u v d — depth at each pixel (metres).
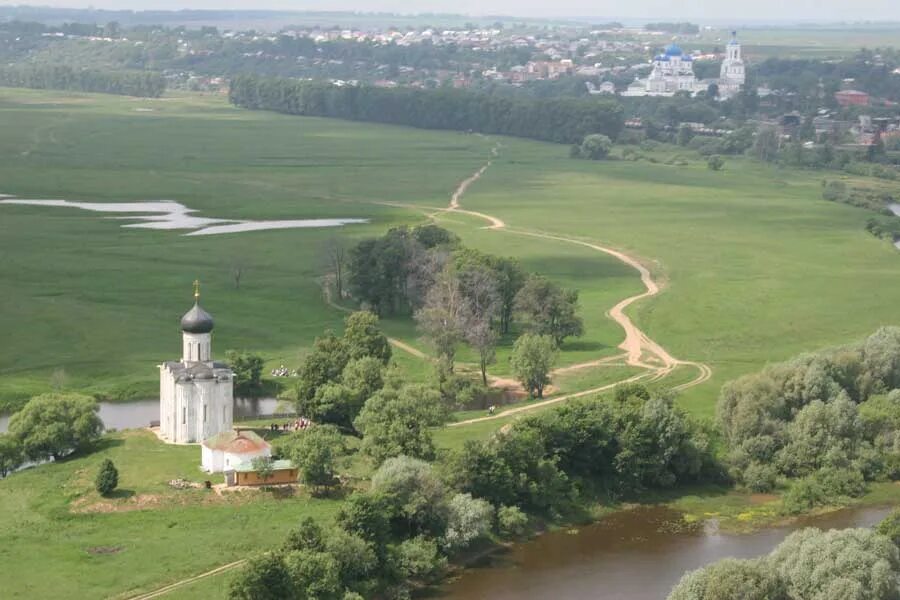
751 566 196.62
